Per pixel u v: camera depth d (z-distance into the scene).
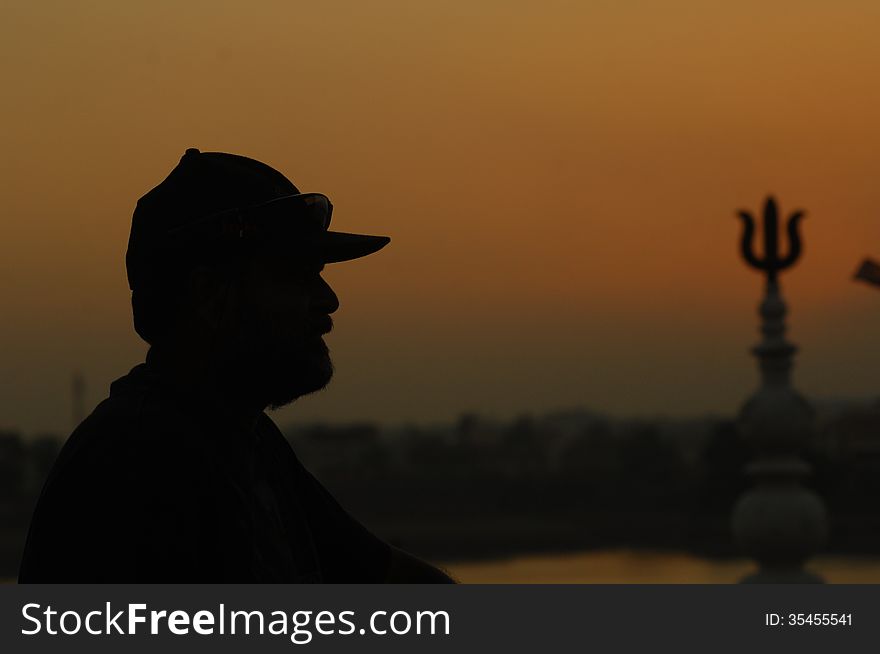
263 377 2.17
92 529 1.96
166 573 1.98
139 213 2.20
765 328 9.86
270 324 2.16
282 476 2.36
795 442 9.58
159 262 2.15
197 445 2.05
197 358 2.16
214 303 2.16
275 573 2.16
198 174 2.18
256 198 2.17
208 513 2.03
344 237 2.20
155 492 1.99
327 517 2.49
